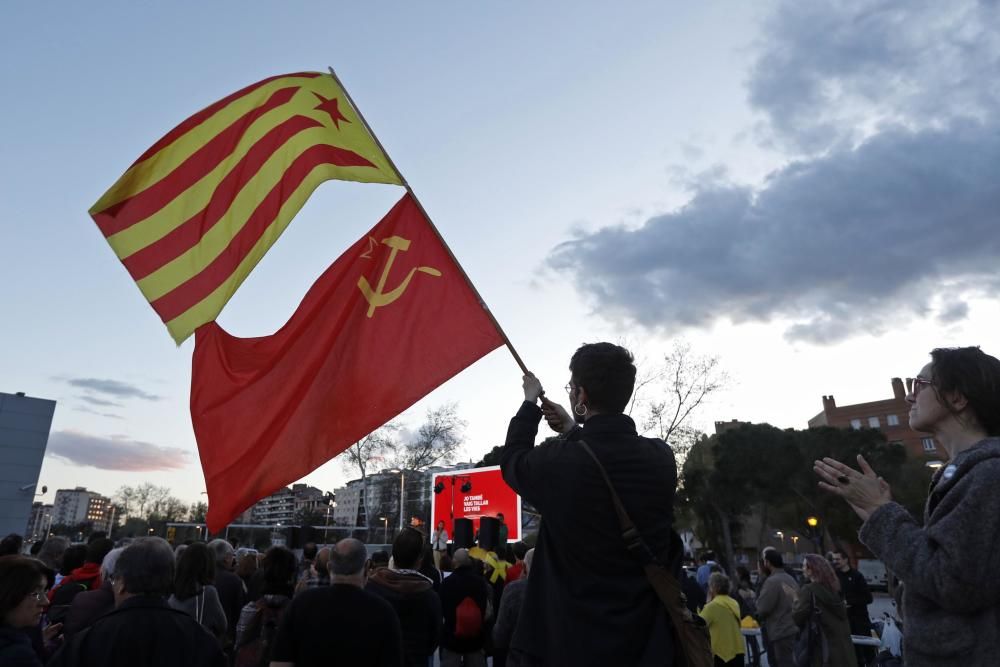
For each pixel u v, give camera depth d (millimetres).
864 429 41219
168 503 135875
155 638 2953
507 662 2240
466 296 4816
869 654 9797
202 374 4750
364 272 5031
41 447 46750
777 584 8344
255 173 5250
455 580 7324
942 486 1951
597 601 2074
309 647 3547
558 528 2174
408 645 5133
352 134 5387
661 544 2217
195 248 5020
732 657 7348
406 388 4656
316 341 4836
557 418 2984
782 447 40656
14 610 3172
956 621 1786
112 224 4961
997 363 2105
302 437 4625
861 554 43969
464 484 20531
